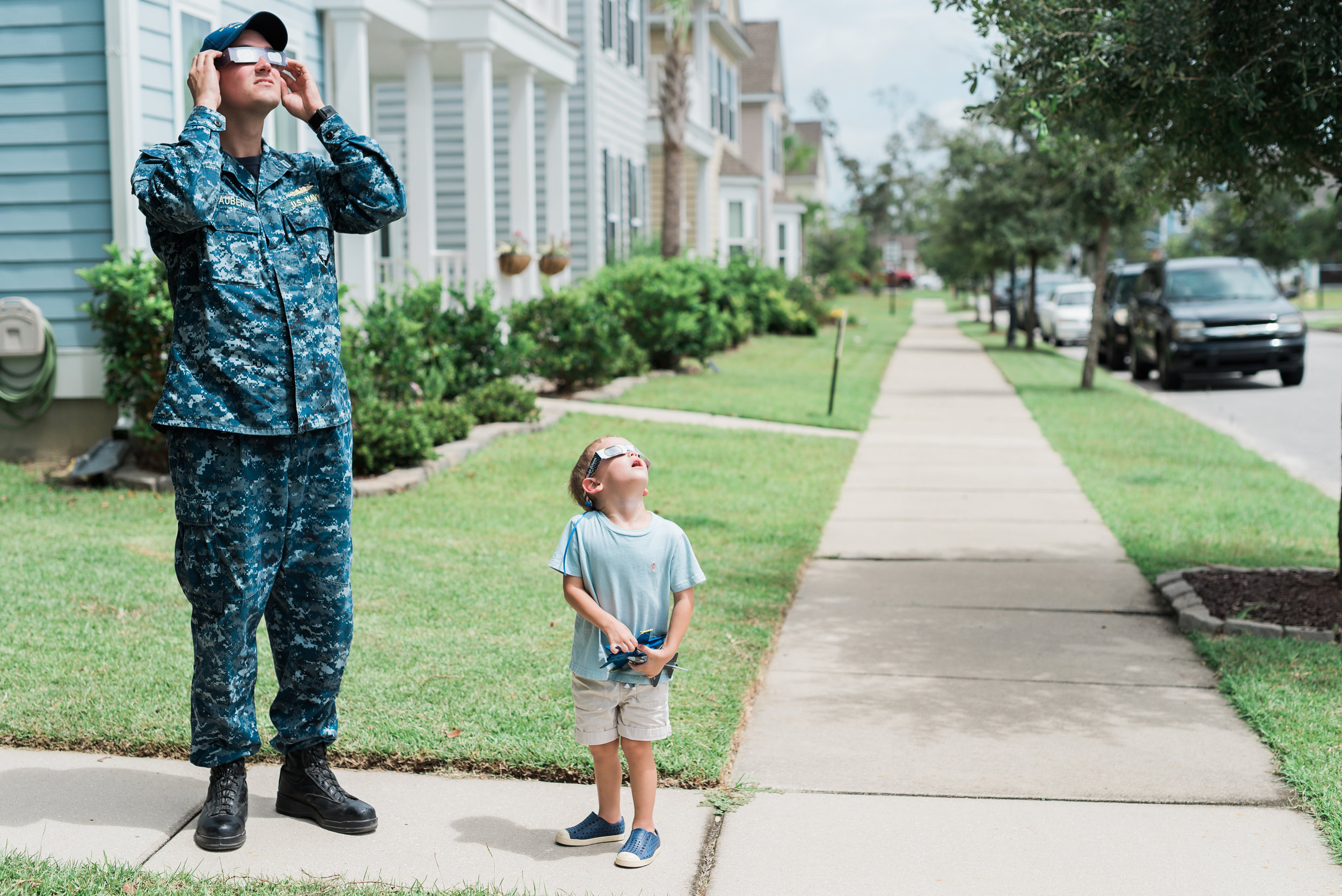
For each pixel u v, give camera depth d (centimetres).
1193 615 609
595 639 352
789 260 4888
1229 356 1948
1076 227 2030
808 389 1772
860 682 536
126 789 407
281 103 377
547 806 399
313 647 379
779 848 370
